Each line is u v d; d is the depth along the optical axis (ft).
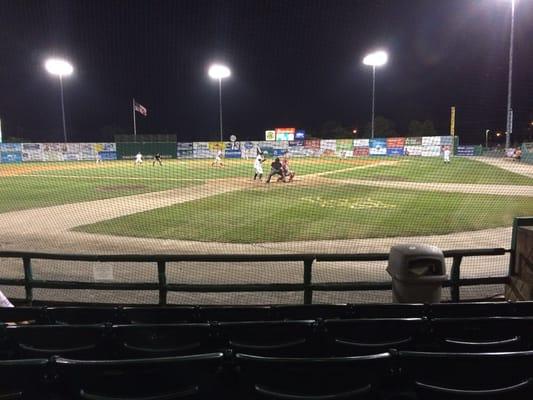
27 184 77.00
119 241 35.68
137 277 26.08
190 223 42.27
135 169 111.65
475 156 142.20
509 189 63.05
